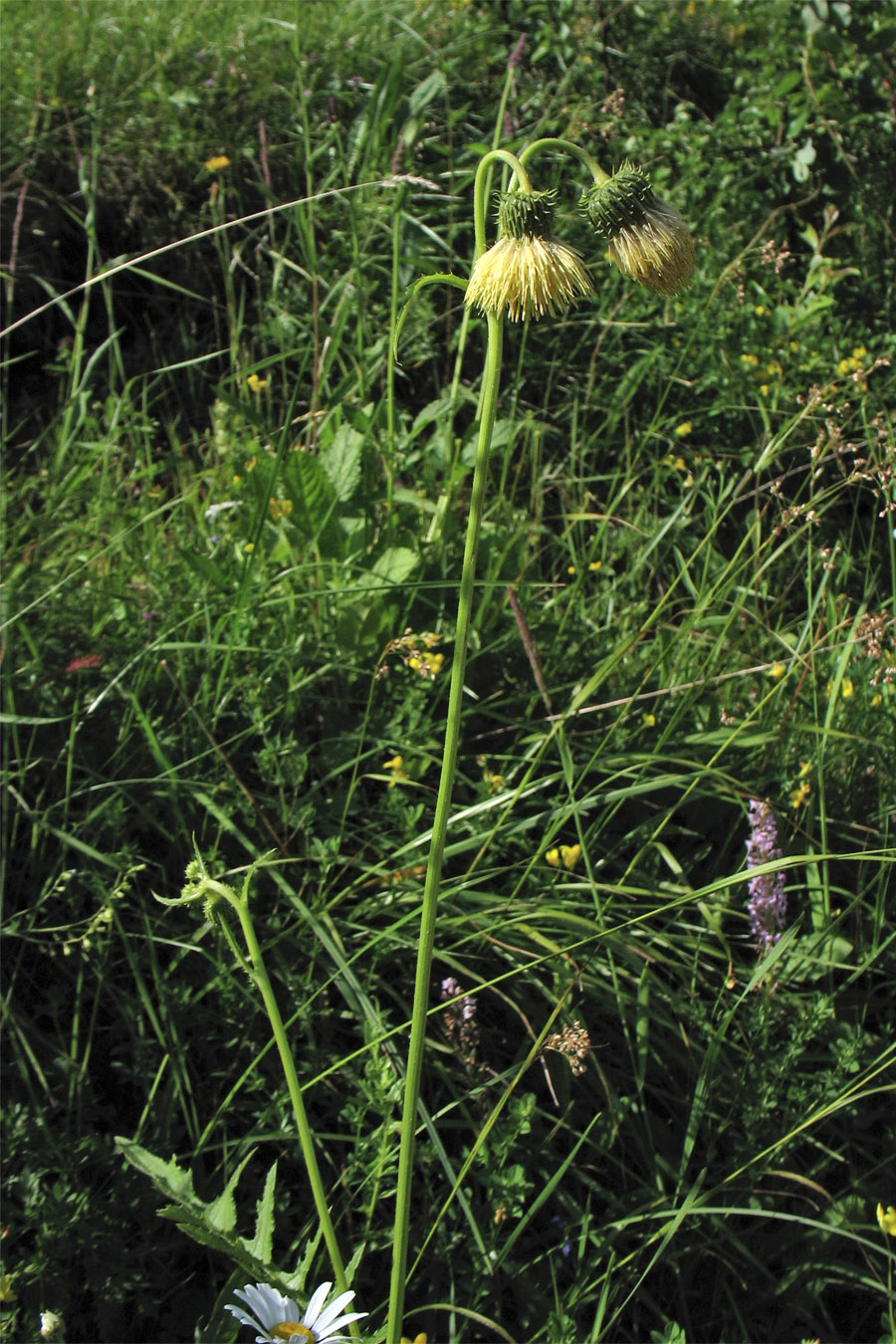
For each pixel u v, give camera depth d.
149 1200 1.73
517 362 3.61
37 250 3.88
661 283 1.21
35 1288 1.62
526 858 2.26
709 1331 1.80
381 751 2.34
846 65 4.30
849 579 3.14
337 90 4.15
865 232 4.19
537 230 1.10
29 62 4.26
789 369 3.48
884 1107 2.04
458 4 4.66
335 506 2.59
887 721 2.51
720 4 4.81
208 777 2.22
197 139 4.04
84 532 2.61
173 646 2.18
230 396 2.63
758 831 2.04
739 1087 1.95
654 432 3.42
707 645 2.73
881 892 2.14
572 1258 1.82
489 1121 1.63
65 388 3.75
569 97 4.14
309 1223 1.72
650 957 2.02
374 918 2.08
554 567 2.99
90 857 2.08
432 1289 1.74
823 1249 1.87
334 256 3.83
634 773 2.35
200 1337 1.54
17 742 2.12
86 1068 1.87
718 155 4.12
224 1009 1.91
